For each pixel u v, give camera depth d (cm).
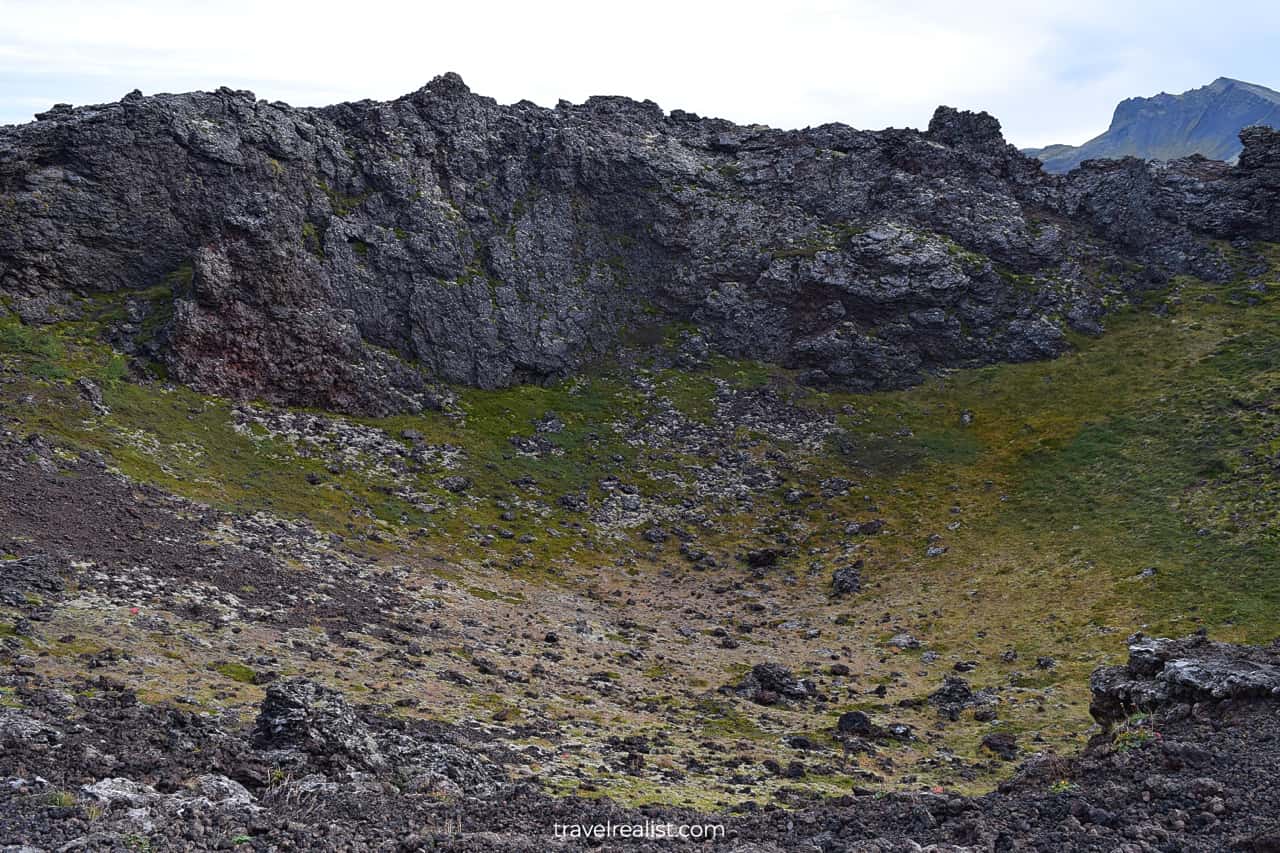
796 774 4488
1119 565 8506
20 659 3841
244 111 12750
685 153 16350
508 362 13362
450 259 13462
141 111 11875
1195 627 7112
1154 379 12300
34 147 11306
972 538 9906
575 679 6091
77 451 7688
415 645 5819
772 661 7425
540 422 12556
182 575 5881
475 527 9688
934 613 8462
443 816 2452
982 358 14025
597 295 14712
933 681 7006
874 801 2752
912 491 11288
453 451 11250
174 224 11819
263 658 4781
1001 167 16512
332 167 13325
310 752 2847
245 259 11150
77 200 11231
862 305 14462
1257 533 8325
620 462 11956
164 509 7150
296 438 10288
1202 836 2130
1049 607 8106
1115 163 16650
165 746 2814
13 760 2303
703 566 9906
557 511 10612
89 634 4431
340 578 7031
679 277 15050
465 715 4641
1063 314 14200
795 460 12219
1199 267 14750
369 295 12706
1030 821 2347
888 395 13700
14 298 10512
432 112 14650
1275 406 10600
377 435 11069
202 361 10525
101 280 11256
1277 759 2647
